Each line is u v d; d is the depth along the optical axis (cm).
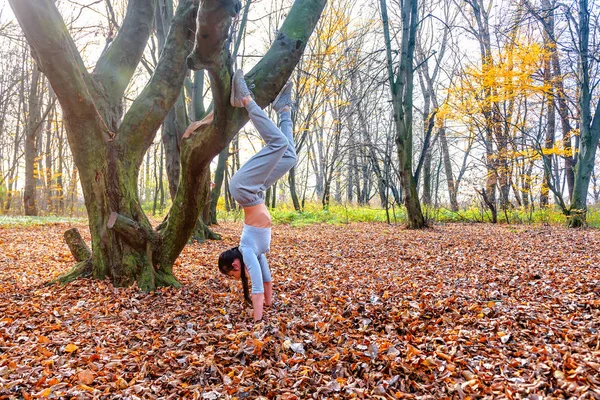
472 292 487
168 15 998
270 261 745
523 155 1398
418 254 797
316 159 3400
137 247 509
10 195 2292
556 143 1353
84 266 544
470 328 371
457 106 1451
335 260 760
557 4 1284
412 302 448
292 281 577
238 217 1820
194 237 976
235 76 359
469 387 269
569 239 945
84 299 463
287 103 401
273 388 277
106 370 296
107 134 503
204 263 707
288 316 413
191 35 511
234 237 1101
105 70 541
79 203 2973
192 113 1103
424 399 261
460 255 766
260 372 298
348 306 442
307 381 284
